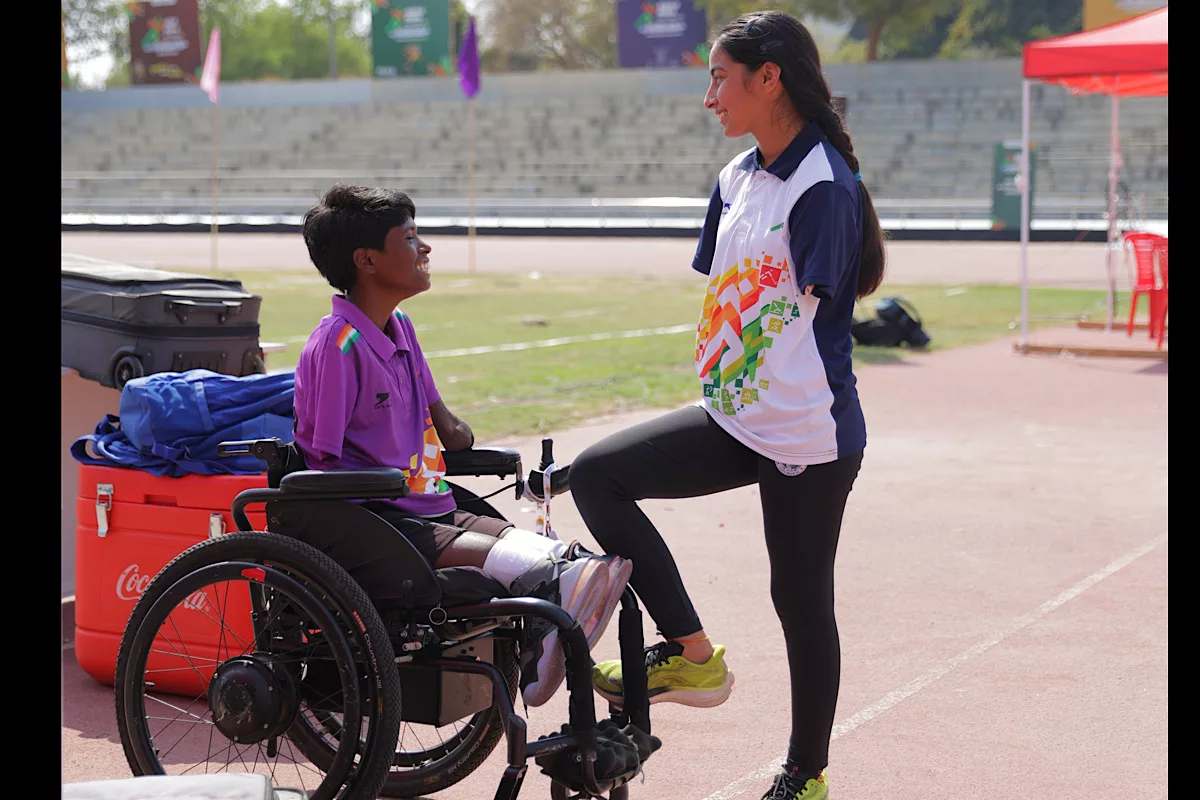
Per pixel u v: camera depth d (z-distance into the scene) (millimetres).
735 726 4273
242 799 2172
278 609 3221
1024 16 63469
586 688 2955
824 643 3311
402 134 51469
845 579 5957
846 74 47500
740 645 5066
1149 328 14797
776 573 3283
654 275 24656
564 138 49562
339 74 87688
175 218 43469
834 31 68375
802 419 3150
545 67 78000
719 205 3453
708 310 3281
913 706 4426
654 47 50750
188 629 4230
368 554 3141
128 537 4352
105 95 55812
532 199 46031
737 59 3146
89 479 4402
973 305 18859
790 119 3191
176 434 4285
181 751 3924
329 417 3217
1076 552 6379
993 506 7336
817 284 3027
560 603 3072
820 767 3379
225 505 4215
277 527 3203
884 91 46969
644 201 43219
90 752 3932
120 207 48844
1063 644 5055
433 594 3084
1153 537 6645
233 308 5191
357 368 3275
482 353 13531
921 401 10961
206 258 28438
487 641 3338
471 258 25188
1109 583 5859
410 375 3438
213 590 4172
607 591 3088
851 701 4480
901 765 3939
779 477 3189
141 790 2184
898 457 8719
